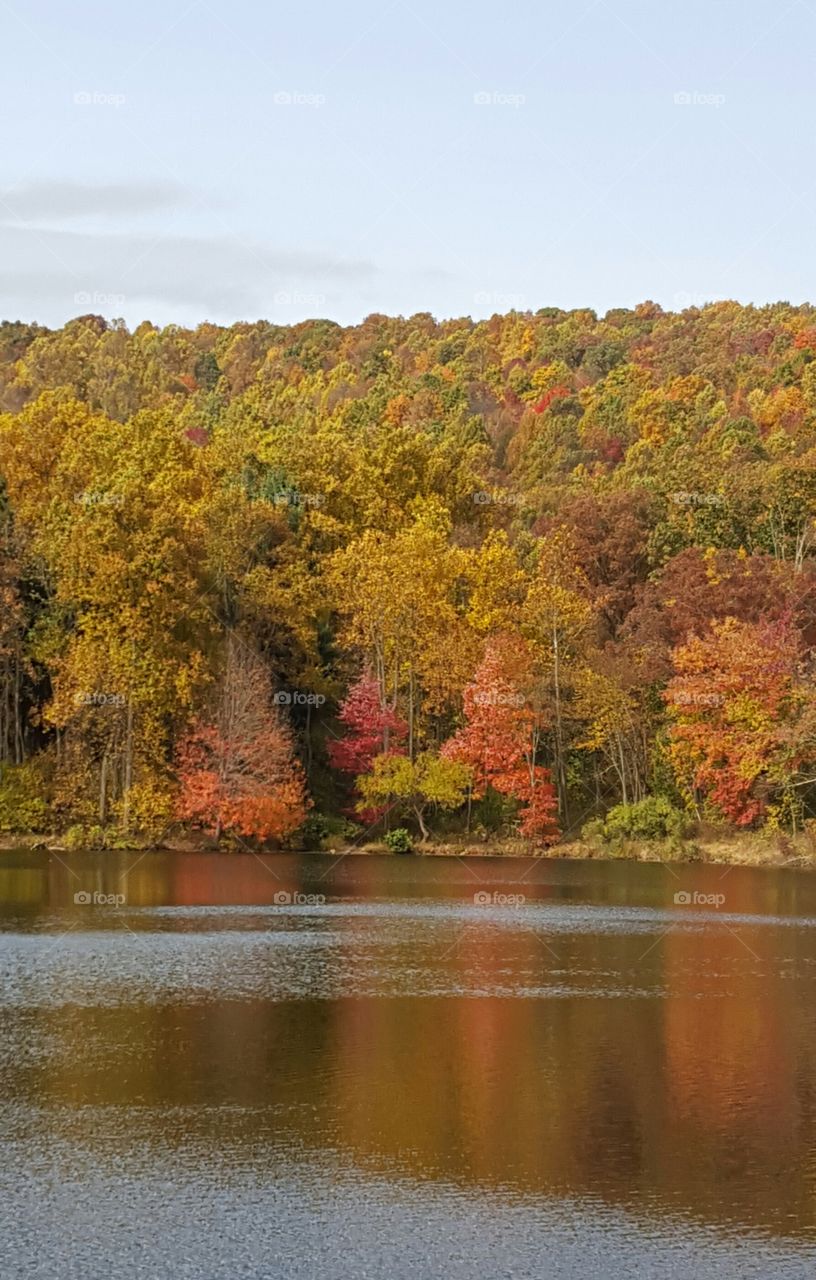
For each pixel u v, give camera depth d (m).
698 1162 27.47
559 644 94.19
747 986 43.03
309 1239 24.03
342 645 92.38
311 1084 31.88
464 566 95.44
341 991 41.22
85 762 84.00
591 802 94.31
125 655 82.75
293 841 86.31
